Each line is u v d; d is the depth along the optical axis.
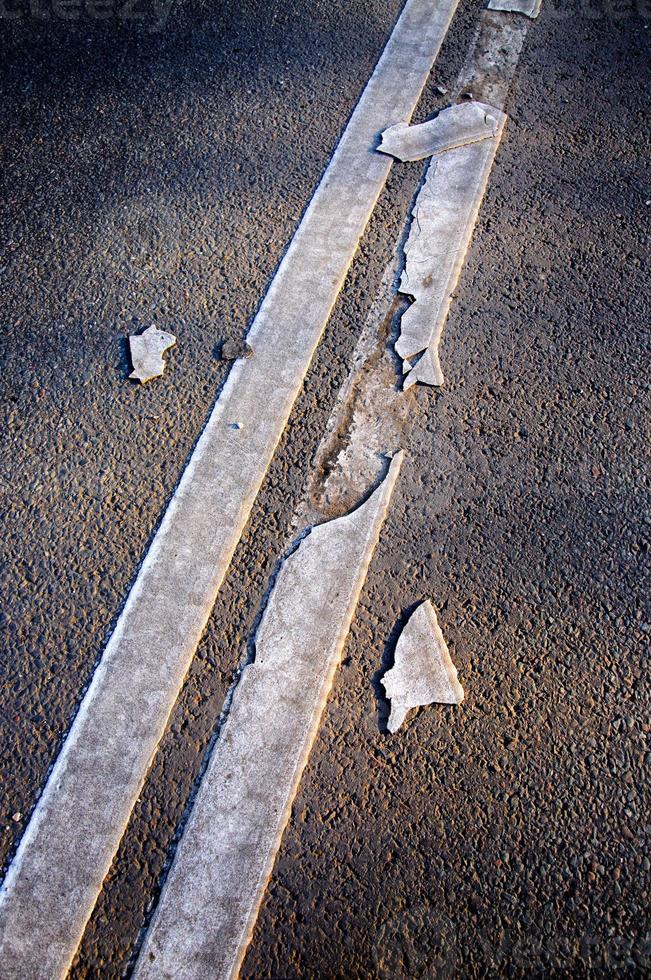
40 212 3.30
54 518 2.49
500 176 3.40
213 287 3.05
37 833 1.98
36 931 1.86
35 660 2.23
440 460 2.61
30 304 3.01
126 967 1.82
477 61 3.88
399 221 3.26
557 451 2.62
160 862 1.94
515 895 1.90
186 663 2.23
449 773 2.05
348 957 1.83
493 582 2.36
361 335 2.93
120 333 2.93
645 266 3.10
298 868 1.93
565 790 2.03
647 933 1.85
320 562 2.41
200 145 3.51
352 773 2.06
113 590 2.35
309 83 3.78
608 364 2.83
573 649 2.24
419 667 2.21
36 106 3.72
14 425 2.70
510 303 2.99
